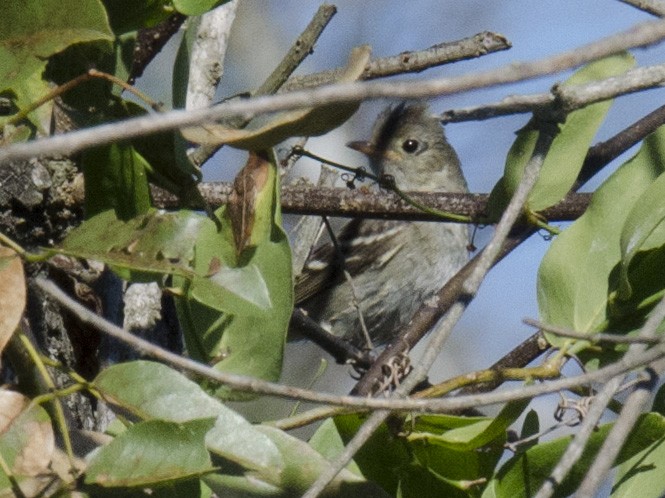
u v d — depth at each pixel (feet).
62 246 15.37
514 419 17.34
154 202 21.39
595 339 15.53
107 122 17.53
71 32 15.24
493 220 22.13
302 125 14.94
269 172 16.75
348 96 11.09
